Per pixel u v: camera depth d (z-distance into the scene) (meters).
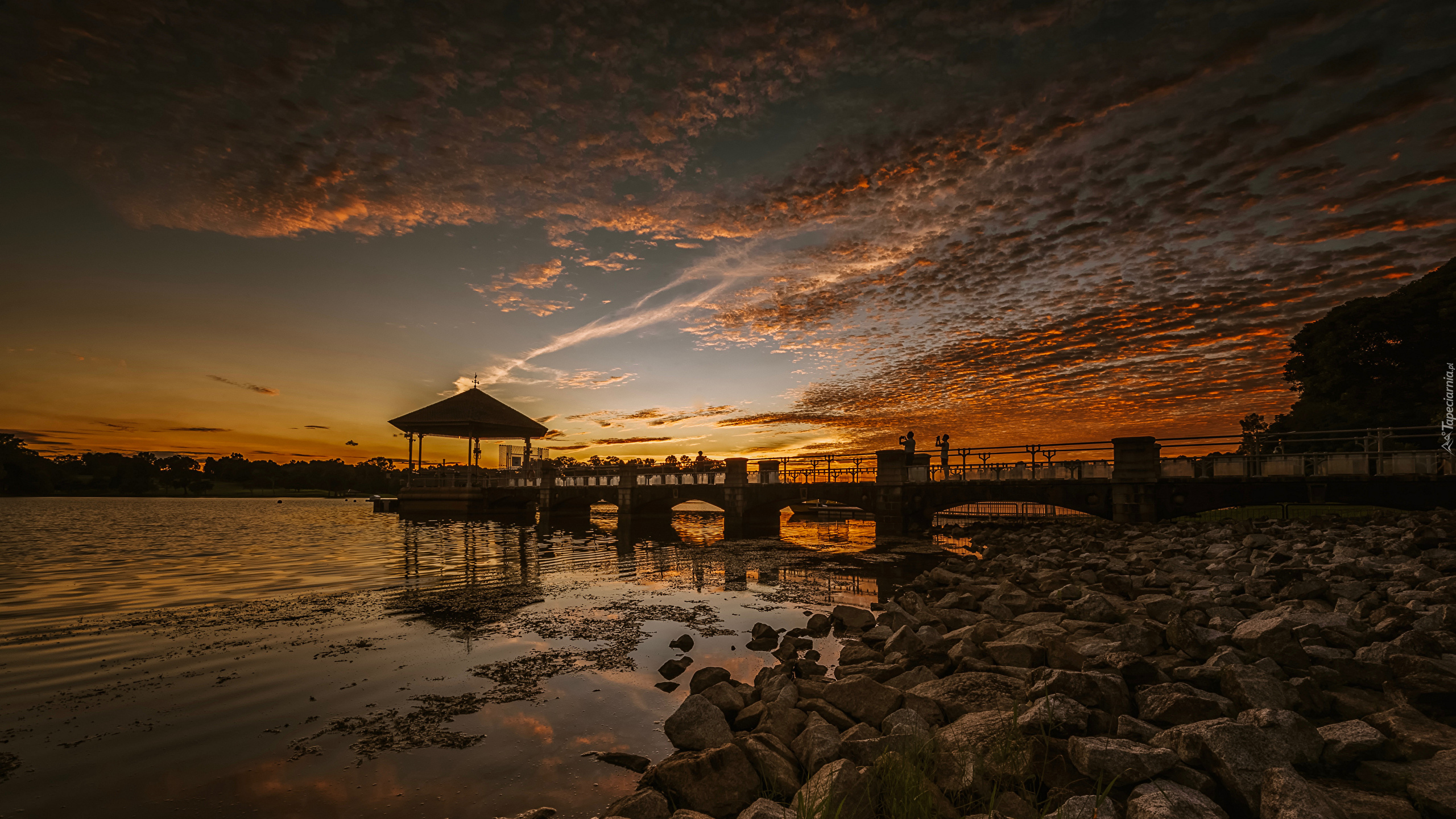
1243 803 3.96
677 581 17.72
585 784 5.63
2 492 105.88
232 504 94.94
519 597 15.02
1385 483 21.45
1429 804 3.82
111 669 8.99
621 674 8.84
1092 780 4.25
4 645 10.27
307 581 17.39
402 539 32.19
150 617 12.46
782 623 12.27
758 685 8.17
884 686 6.71
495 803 5.30
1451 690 5.20
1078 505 26.98
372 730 6.84
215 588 16.06
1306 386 37.88
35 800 5.30
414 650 10.08
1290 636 6.46
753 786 5.17
